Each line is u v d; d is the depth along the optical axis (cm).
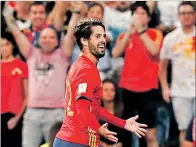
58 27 2305
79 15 2225
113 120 1353
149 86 2244
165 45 2248
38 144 2203
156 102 2273
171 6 2417
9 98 2273
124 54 2370
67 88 1329
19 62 2286
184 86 2222
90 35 1314
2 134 2278
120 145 2145
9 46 2278
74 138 1304
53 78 2203
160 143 2298
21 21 2362
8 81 2269
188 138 1948
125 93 2259
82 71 1291
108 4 2412
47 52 2217
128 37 2256
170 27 2392
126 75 2261
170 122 2312
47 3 2444
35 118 2192
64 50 2216
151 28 2306
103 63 2322
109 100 2133
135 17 2248
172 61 2253
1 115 2269
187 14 2203
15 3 2355
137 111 2247
